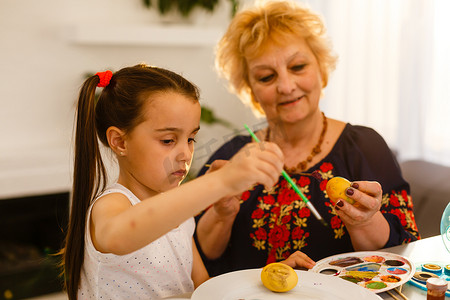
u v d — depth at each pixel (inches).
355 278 39.4
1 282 114.9
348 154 58.4
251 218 58.1
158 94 38.1
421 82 119.7
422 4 117.5
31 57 134.6
